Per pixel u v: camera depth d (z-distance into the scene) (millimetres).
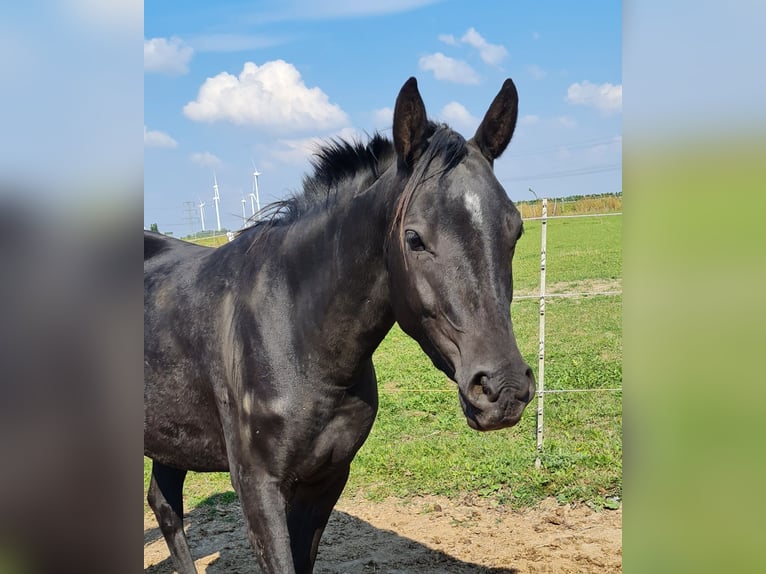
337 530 5000
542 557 4426
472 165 2217
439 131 2289
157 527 5410
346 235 2578
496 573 4238
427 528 4973
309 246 2682
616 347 10602
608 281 16578
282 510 2678
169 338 3037
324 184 2762
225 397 2826
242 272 2928
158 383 3057
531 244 24375
